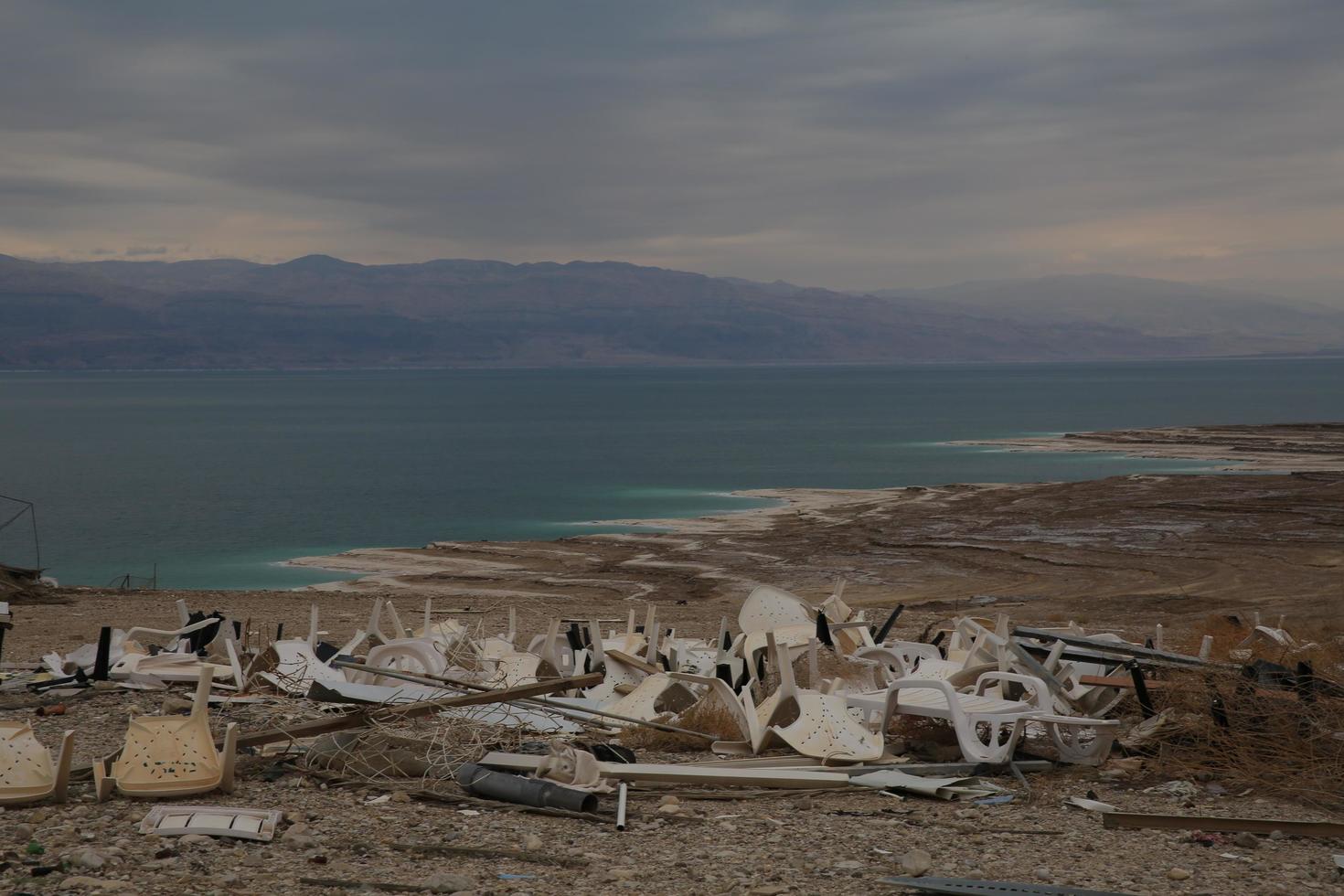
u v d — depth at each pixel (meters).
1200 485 58.91
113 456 109.69
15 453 114.38
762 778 8.03
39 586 27.08
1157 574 33.75
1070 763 8.88
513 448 114.38
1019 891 5.68
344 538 56.28
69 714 10.35
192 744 7.64
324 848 6.51
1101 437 106.75
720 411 183.00
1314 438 95.19
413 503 70.50
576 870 6.16
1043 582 32.97
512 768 8.08
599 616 24.41
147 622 21.11
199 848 6.43
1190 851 6.66
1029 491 60.28
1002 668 9.63
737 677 10.82
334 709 10.36
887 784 7.97
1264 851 6.68
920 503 57.41
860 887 5.87
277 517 64.62
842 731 8.88
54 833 6.60
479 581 36.12
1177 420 148.75
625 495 72.00
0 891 5.59
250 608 24.83
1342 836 6.92
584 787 7.82
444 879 5.83
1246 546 38.91
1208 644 10.48
